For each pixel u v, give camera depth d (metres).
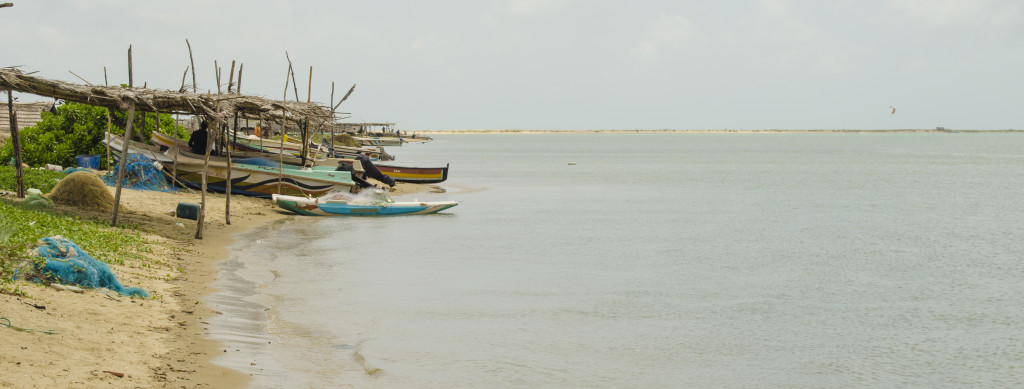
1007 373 12.97
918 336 15.19
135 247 18.61
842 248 26.45
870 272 22.00
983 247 26.98
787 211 38.56
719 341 14.53
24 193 22.78
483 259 22.81
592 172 73.81
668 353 13.63
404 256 22.73
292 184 34.12
